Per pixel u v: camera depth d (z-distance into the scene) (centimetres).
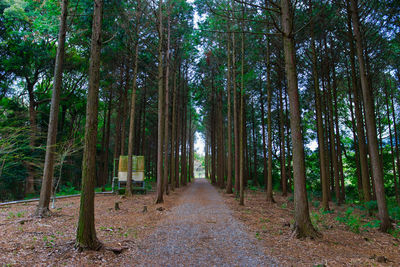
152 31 1652
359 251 556
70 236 611
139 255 508
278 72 1772
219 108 2711
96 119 545
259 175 3306
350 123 2253
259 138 3272
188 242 608
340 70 1742
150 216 948
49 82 2266
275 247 570
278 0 1026
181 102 3000
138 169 1856
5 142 916
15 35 1647
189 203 1387
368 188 1183
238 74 1648
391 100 1948
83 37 1407
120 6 1354
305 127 2497
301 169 684
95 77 547
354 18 905
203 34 1766
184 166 3172
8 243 532
